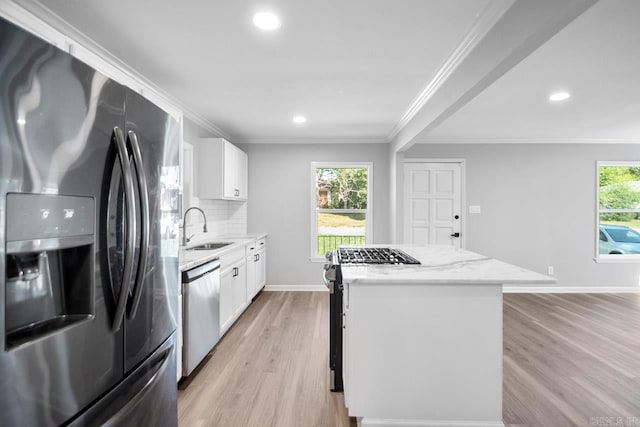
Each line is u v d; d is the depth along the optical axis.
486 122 4.02
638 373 2.44
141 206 1.06
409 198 5.00
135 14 1.78
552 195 4.94
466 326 1.70
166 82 2.75
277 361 2.63
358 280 1.65
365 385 1.72
